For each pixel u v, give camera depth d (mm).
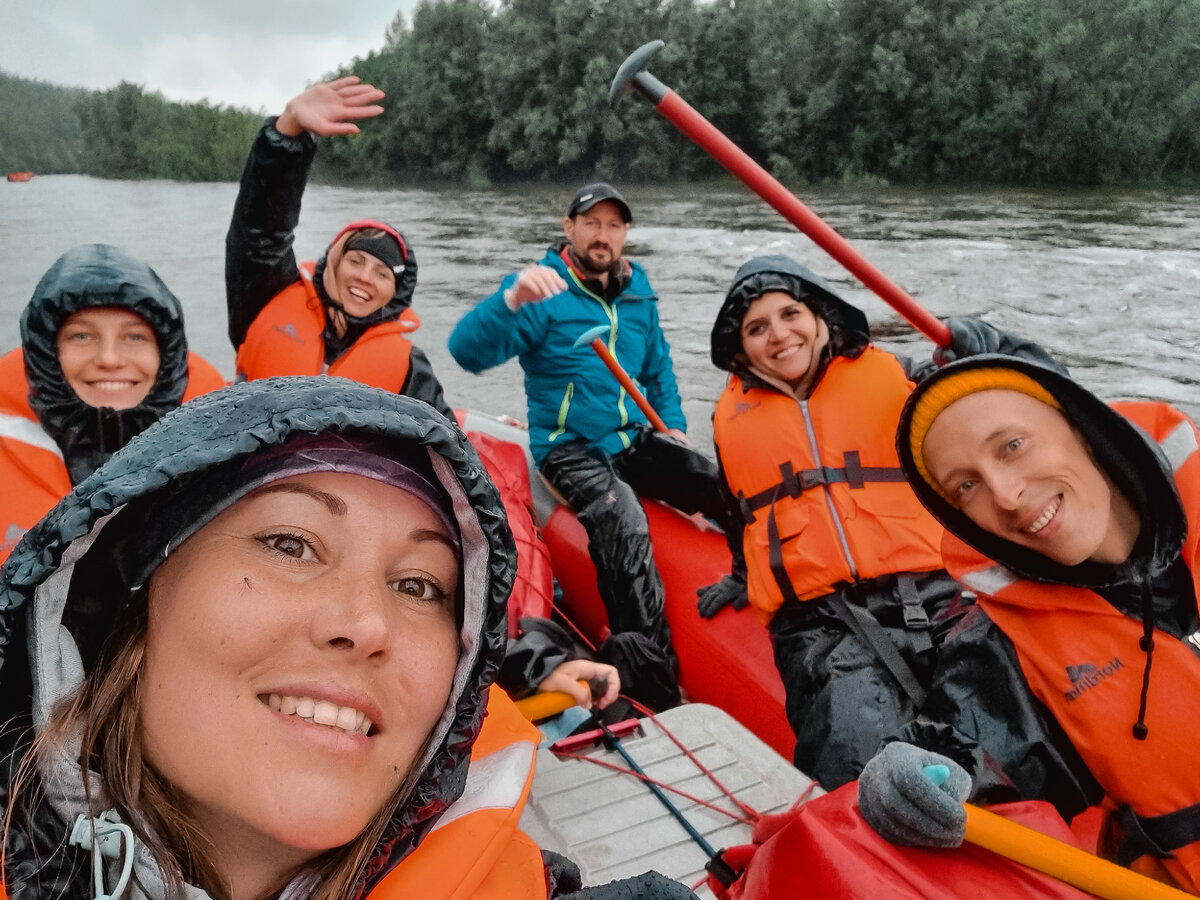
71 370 1626
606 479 2420
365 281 2318
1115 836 1323
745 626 2027
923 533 1749
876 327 5910
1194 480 1232
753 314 1861
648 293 2822
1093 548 1199
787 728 1831
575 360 2592
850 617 1675
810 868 918
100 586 528
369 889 625
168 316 1693
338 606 508
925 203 15070
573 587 2496
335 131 2150
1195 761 1178
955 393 1220
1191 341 5434
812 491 1796
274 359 2352
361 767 516
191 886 528
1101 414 1187
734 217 13242
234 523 520
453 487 552
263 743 496
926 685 1600
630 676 2023
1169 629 1244
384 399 522
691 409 4473
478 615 586
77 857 531
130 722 517
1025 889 914
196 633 495
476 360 2555
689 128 1653
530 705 1360
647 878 683
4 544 1561
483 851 677
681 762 1288
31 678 525
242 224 2309
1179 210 13336
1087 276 7371
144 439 491
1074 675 1244
